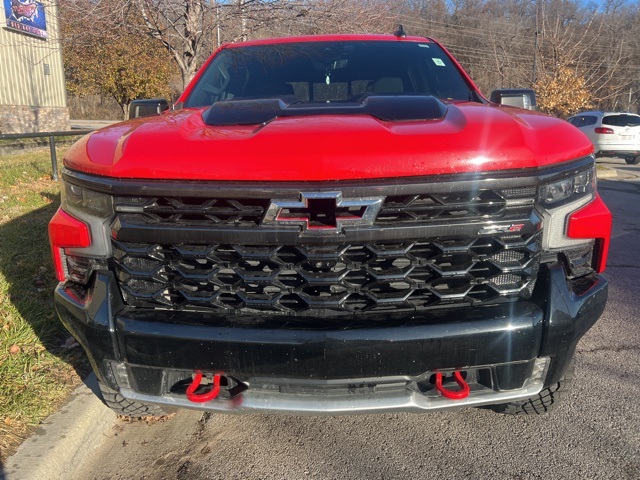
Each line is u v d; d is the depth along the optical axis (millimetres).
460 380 2139
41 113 20266
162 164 2045
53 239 2328
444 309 2098
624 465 2557
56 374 3172
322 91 3250
